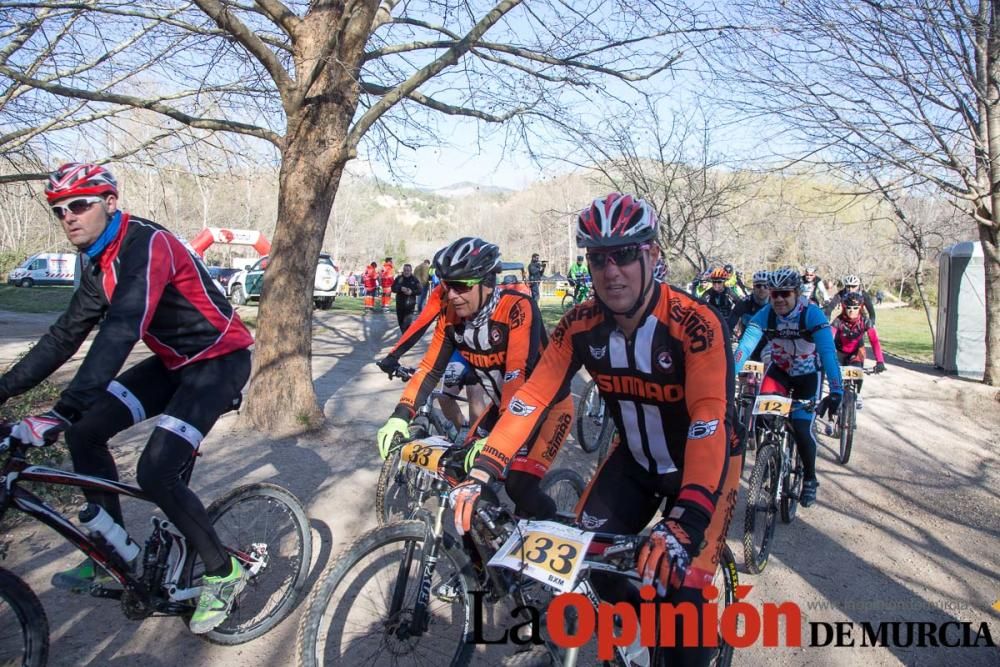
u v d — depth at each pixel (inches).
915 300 1227.9
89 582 103.3
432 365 134.6
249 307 812.6
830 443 270.7
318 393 296.2
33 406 243.8
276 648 116.7
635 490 101.7
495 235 2316.7
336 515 167.9
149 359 116.7
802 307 179.6
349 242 2674.7
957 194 368.8
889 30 328.5
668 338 87.6
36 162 302.8
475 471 87.7
